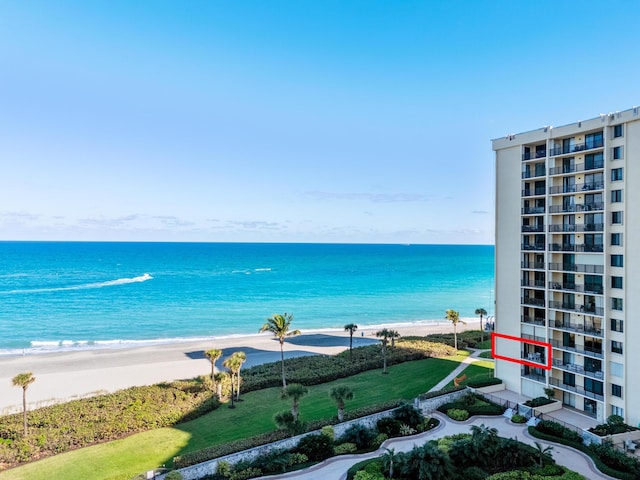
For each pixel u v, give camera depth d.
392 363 61.41
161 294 133.62
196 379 53.75
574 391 41.03
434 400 43.69
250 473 31.58
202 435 38.75
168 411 41.72
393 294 141.38
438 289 153.00
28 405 47.53
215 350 49.31
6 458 33.44
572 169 42.31
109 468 32.81
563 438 36.47
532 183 46.12
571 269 41.94
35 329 91.31
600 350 39.75
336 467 32.91
